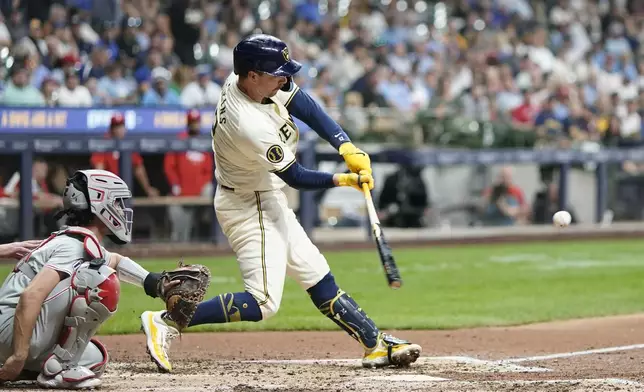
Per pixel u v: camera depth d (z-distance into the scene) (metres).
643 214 71.25
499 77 72.75
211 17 70.56
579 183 69.38
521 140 66.19
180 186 54.81
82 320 19.25
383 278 45.00
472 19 83.50
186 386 20.52
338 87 69.94
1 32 57.53
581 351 27.45
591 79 79.81
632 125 74.19
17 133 50.41
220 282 42.25
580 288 42.53
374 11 81.25
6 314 19.16
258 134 21.42
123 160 52.62
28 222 50.69
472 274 46.78
